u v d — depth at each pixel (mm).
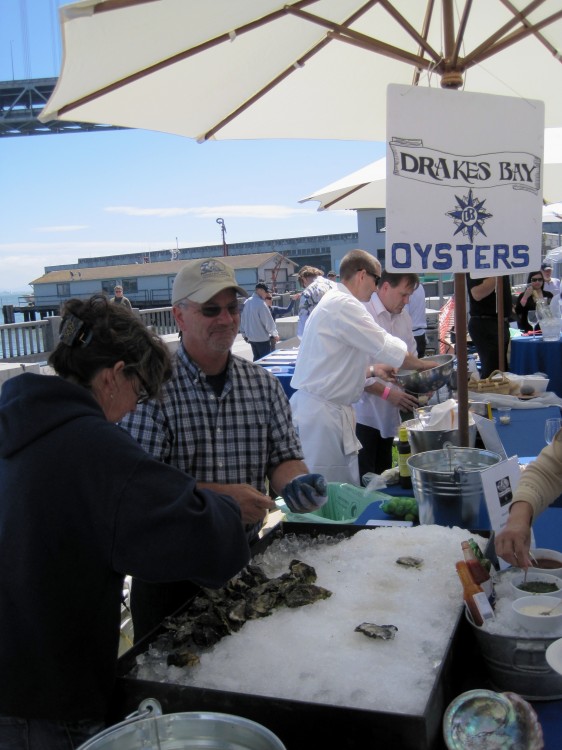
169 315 16375
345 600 1490
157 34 1886
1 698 1254
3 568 1247
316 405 3625
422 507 2094
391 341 3438
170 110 2555
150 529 1191
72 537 1219
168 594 1949
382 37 2787
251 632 1379
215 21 1962
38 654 1239
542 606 1306
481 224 2062
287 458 2176
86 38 1722
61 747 1258
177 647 1340
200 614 1439
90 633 1264
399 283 4129
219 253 57906
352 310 3479
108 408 1400
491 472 1866
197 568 1227
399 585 1547
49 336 13852
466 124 2002
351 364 3572
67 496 1214
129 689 1218
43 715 1244
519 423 3590
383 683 1147
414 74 2926
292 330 16188
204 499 1260
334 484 2912
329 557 1735
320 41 2586
